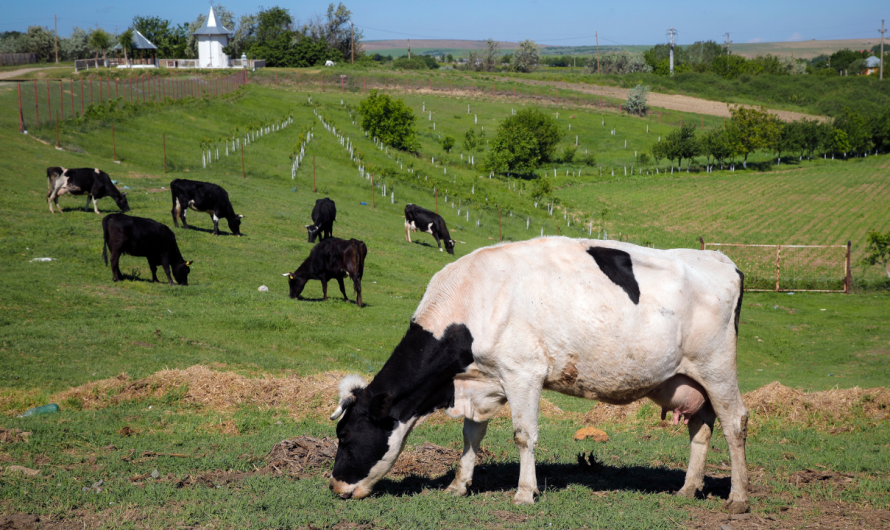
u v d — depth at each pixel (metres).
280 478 6.54
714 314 6.19
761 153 87.88
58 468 6.54
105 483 6.17
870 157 85.75
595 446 8.67
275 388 10.71
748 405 11.10
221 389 10.46
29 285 17.05
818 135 82.69
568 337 5.94
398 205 43.66
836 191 63.69
